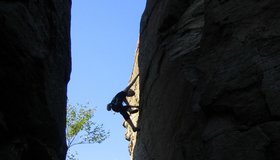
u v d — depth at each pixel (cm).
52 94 1263
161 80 1728
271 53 1226
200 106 1356
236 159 1177
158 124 1703
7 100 1151
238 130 1212
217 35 1408
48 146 1294
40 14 1230
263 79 1205
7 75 1113
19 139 1188
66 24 1427
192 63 1580
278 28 1252
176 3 1770
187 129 1473
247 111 1215
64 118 1383
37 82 1178
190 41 1645
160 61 1766
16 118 1184
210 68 1373
